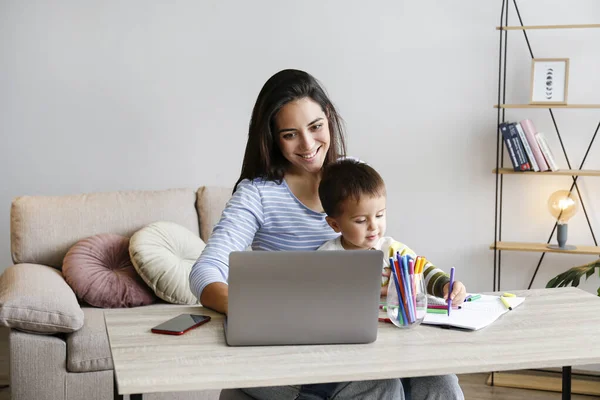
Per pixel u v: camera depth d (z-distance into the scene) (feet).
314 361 4.45
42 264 9.92
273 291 4.66
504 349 4.69
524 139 10.77
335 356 4.55
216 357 4.50
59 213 10.05
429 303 5.71
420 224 12.13
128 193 10.56
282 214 5.99
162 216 10.41
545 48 11.37
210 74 12.22
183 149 12.35
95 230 10.09
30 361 8.26
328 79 12.11
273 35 12.13
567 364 4.51
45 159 12.32
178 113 12.28
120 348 4.66
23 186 12.36
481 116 11.80
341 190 5.55
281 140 5.88
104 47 12.16
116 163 12.35
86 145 12.32
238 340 4.71
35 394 8.29
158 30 12.15
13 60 12.14
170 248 9.82
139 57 12.19
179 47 12.17
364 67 12.03
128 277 9.62
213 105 12.28
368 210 5.55
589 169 11.33
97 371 8.45
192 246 10.02
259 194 5.94
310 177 6.11
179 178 12.40
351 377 4.24
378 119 12.09
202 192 10.82
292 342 4.76
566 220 10.98
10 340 8.23
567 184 11.53
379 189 5.56
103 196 10.40
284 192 6.02
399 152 12.09
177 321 5.19
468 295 5.95
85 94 12.23
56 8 12.09
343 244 5.90
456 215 12.02
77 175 12.35
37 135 12.28
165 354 4.55
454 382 5.24
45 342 8.30
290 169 6.12
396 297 5.16
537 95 10.85
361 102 12.09
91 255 9.59
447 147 11.94
